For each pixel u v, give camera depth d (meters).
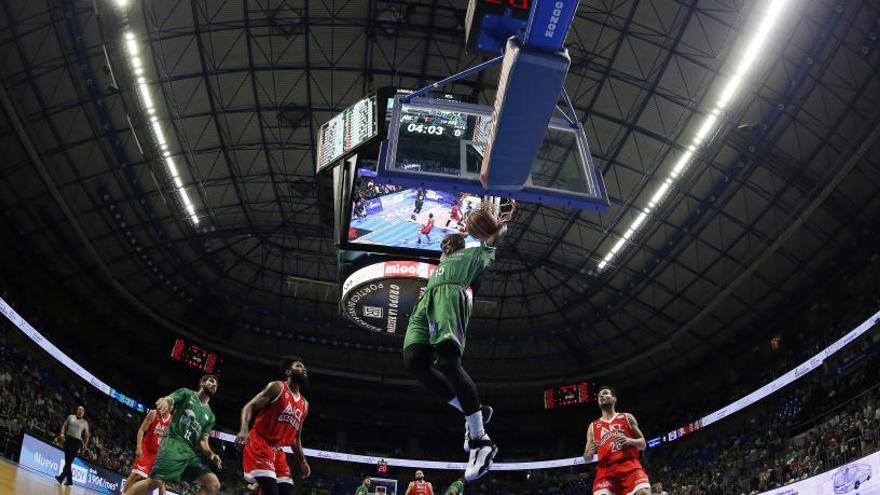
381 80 29.30
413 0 26.00
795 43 23.75
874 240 29.86
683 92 26.73
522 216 36.66
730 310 38.69
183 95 28.59
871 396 28.06
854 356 31.77
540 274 43.97
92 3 23.73
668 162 30.03
